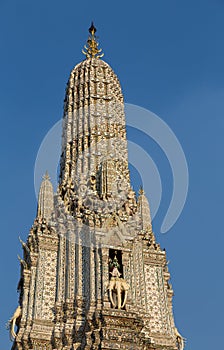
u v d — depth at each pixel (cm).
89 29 9275
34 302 5881
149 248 6550
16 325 5950
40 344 5606
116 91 8375
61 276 6100
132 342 5469
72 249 6303
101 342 5397
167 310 6100
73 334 5650
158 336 5869
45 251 6284
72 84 8412
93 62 8631
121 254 6247
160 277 6353
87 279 6022
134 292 6003
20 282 6306
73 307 5844
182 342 5997
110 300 5759
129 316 5612
